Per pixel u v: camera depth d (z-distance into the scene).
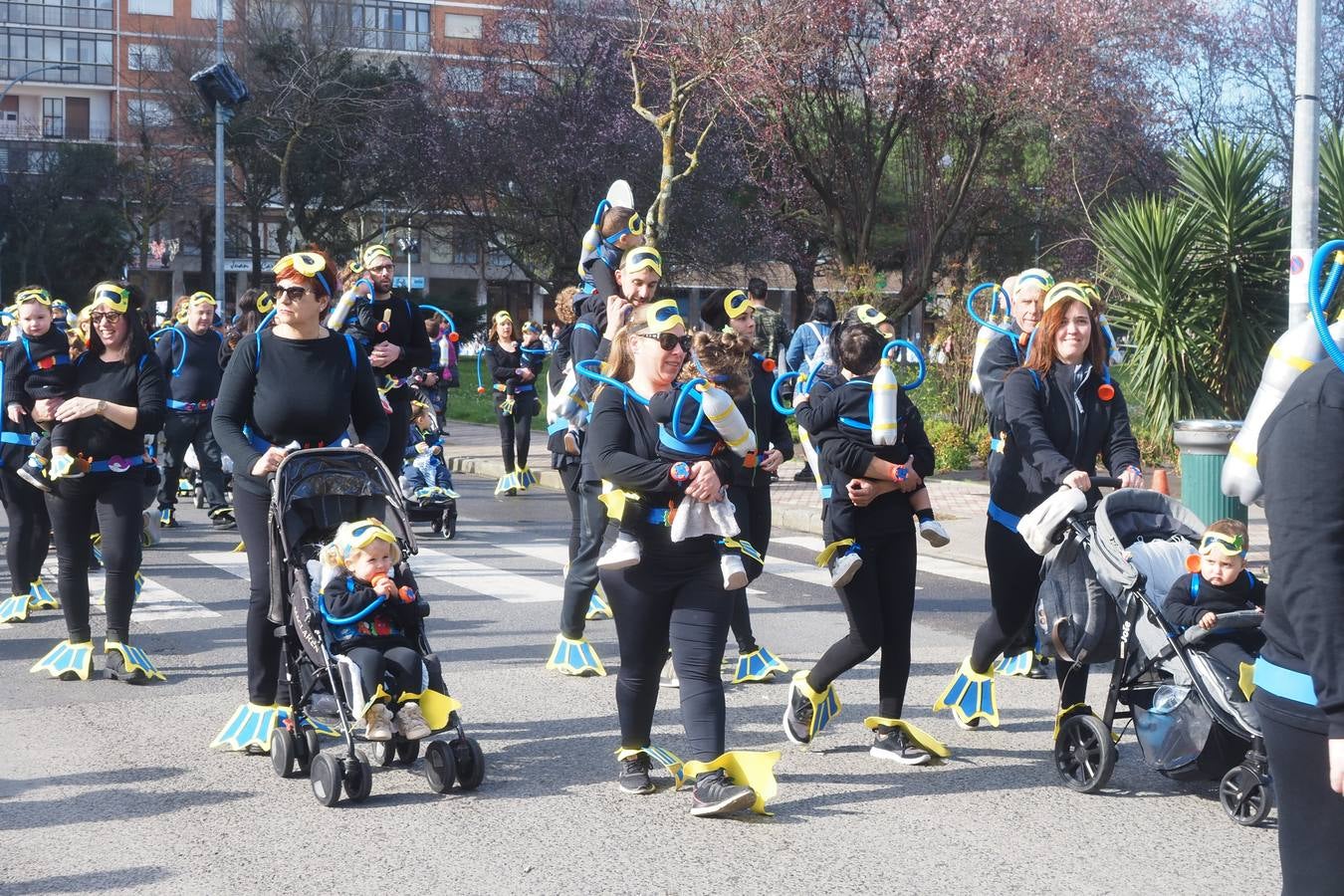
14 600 9.10
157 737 6.39
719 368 5.05
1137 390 16.27
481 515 15.07
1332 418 2.75
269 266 57.12
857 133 32.00
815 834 5.07
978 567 11.45
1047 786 5.69
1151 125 31.28
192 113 48.91
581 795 5.52
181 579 10.65
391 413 8.59
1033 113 29.08
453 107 43.88
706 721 5.21
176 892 4.48
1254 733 5.04
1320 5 10.06
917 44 27.88
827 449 5.73
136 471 7.47
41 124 73.88
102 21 74.06
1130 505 5.64
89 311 7.26
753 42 25.47
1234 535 5.21
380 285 8.45
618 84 40.62
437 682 5.51
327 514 5.74
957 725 6.67
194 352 13.34
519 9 42.44
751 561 6.00
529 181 41.56
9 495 9.02
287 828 5.11
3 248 57.09
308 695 5.61
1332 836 2.85
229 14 69.19
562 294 8.23
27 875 4.63
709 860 4.79
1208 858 4.83
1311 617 2.73
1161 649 5.33
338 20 49.47
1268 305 15.80
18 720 6.68
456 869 4.69
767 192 37.09
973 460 18.52
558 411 7.74
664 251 39.44
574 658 7.67
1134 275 15.87
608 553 5.20
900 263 42.38
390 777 5.79
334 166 50.22
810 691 6.11
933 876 4.64
